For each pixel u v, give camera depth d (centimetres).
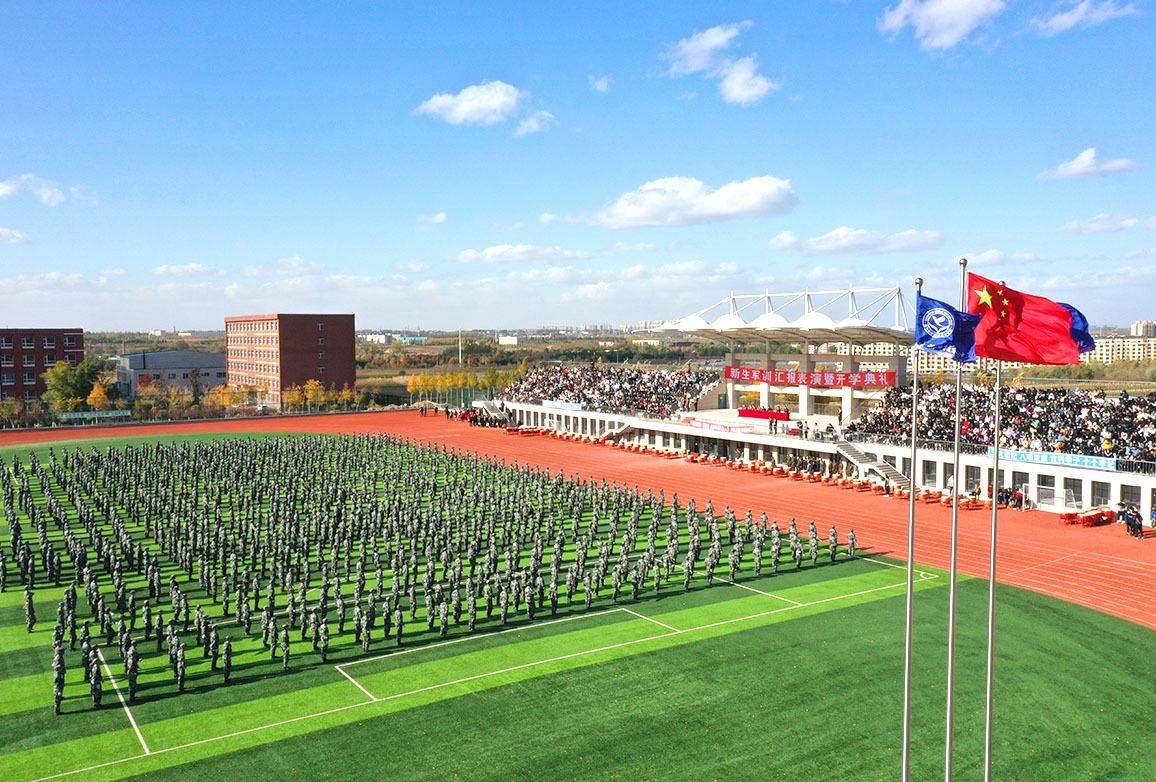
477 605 4434
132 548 5044
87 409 14175
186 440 10944
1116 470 6356
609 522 6378
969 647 3762
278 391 16488
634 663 3609
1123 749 2845
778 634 3950
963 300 2498
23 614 4278
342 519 6056
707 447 9975
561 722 3061
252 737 2952
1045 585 4706
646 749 2859
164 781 2661
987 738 2323
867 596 4538
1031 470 6888
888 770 2714
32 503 6334
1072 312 2577
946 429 7944
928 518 6525
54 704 3188
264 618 3797
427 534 5550
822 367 10056
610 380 13062
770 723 3044
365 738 2944
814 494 7562
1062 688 3319
